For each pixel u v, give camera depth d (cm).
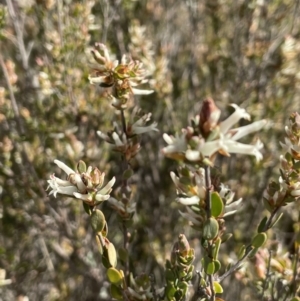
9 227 39
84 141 33
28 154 33
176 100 42
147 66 34
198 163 13
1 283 28
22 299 33
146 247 38
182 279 17
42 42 36
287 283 22
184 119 41
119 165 39
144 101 38
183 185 15
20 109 34
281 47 37
